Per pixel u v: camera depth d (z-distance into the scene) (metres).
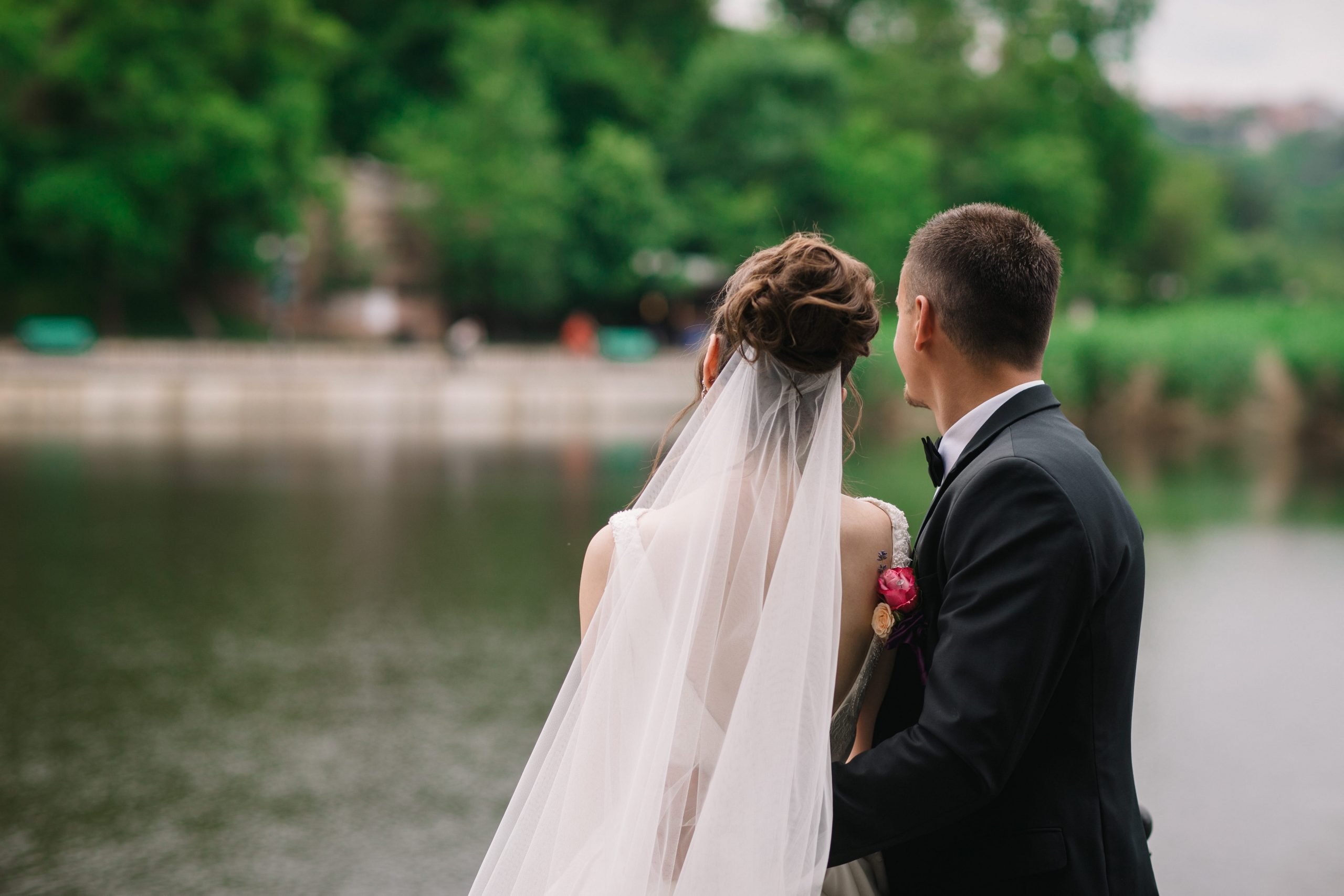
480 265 42.66
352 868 4.03
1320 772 5.04
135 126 35.72
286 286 35.38
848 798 1.35
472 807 4.61
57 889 3.85
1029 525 1.35
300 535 11.30
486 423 26.64
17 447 19.38
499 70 42.94
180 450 19.42
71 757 5.21
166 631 7.51
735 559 1.48
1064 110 51.66
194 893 3.81
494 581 9.19
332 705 5.97
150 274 37.09
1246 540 11.51
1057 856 1.38
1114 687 1.40
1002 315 1.50
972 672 1.32
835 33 59.91
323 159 41.97
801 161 44.84
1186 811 4.60
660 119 49.84
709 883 1.38
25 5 34.81
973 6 53.44
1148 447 22.52
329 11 50.53
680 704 1.46
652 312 48.53
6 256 36.66
